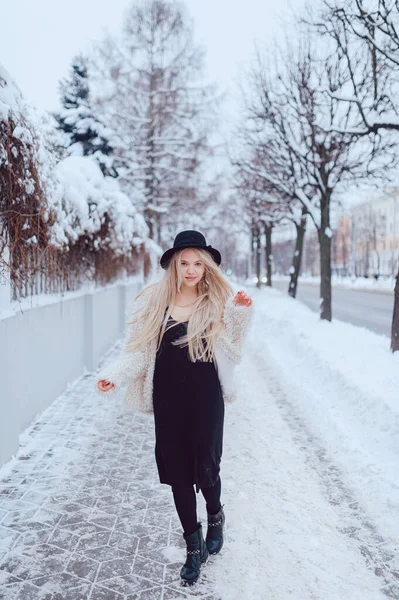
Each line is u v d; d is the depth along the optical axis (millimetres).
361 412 4973
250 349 9672
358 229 74625
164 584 2488
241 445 4367
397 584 2490
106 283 9250
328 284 12492
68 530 2988
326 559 2691
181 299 2652
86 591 2432
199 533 2541
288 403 5773
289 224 22969
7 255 3799
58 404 5707
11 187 3521
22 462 4016
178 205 21109
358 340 8898
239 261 82500
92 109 19625
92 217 6547
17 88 3582
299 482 3635
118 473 3840
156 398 2543
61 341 6109
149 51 20891
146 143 20688
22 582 2492
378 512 3189
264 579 2518
